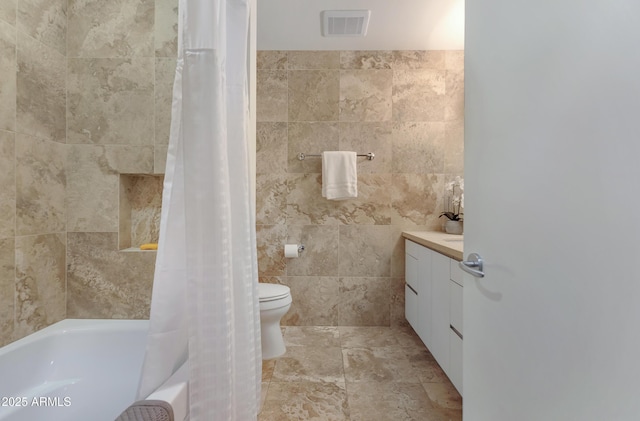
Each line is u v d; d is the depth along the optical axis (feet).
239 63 3.26
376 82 8.50
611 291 1.54
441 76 8.48
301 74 8.51
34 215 4.22
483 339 2.77
